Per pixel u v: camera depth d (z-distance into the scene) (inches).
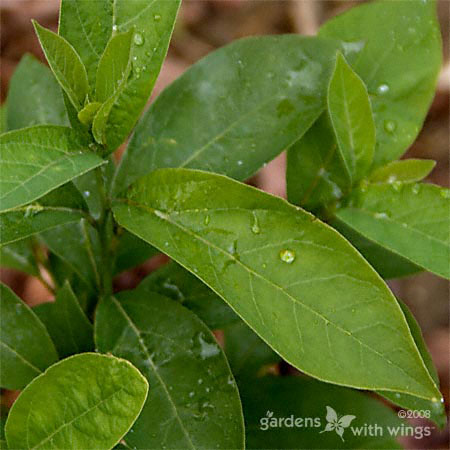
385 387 19.1
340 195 22.0
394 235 20.9
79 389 19.5
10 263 23.8
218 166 21.6
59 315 22.1
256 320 19.4
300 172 22.2
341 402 22.6
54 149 19.6
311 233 19.6
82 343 22.2
